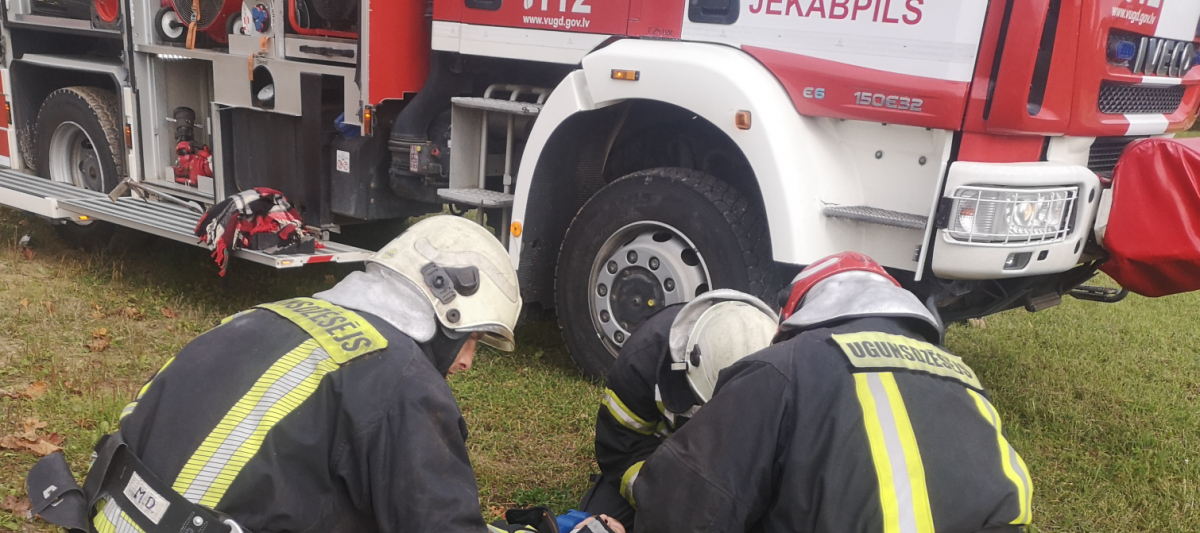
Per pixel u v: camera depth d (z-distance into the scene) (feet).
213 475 5.32
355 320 5.93
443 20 14.93
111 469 5.65
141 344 15.15
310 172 16.38
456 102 14.75
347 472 5.63
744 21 12.19
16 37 21.72
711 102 12.09
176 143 19.71
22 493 9.96
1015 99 10.53
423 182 15.67
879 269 7.09
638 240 13.64
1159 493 12.11
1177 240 11.32
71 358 14.25
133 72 19.02
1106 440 13.71
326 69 15.71
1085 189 11.56
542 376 14.71
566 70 14.70
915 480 5.72
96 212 17.95
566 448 12.40
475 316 6.28
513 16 14.14
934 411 5.99
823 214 11.82
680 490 6.39
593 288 14.21
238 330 5.93
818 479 5.81
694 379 8.13
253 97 16.97
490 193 14.93
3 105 22.02
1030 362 17.25
